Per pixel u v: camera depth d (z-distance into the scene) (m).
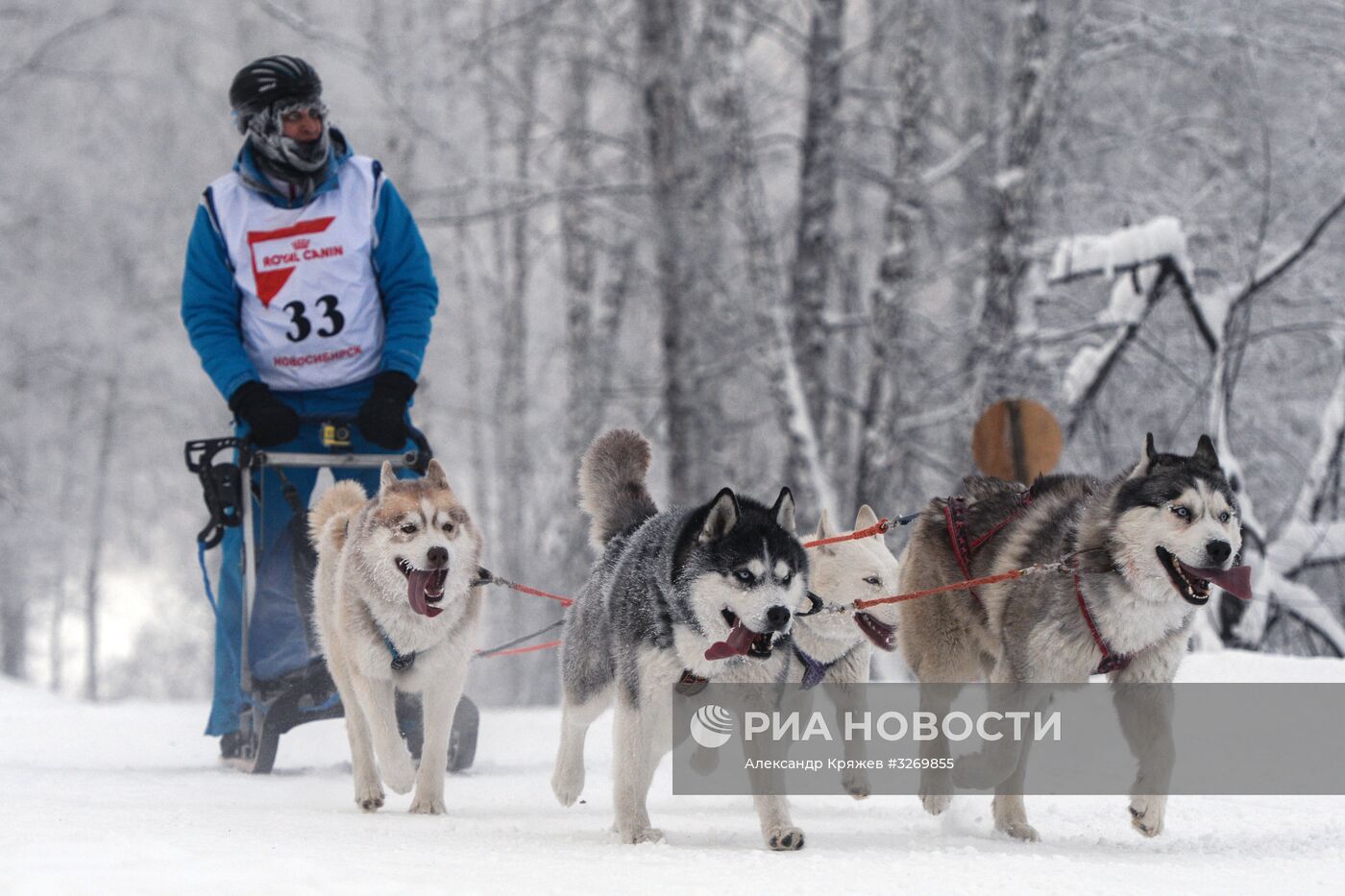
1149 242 13.34
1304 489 13.27
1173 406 17.81
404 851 4.44
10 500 27.08
